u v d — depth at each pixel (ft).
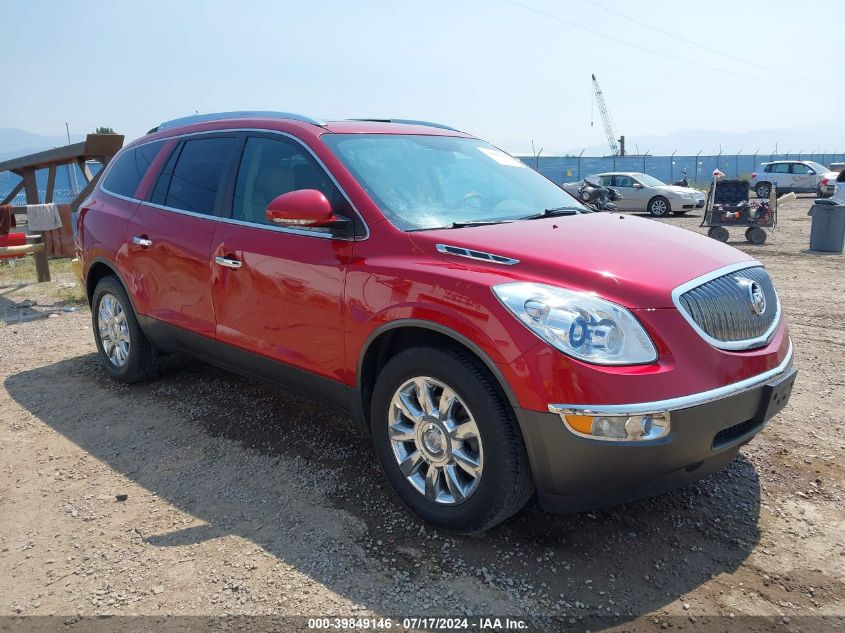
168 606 8.40
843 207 37.52
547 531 9.81
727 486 11.04
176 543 9.75
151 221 14.43
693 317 8.63
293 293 11.16
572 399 8.02
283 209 10.12
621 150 183.01
